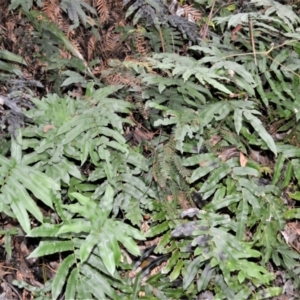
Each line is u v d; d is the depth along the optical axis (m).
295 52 2.29
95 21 2.50
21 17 2.30
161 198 1.87
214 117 1.99
